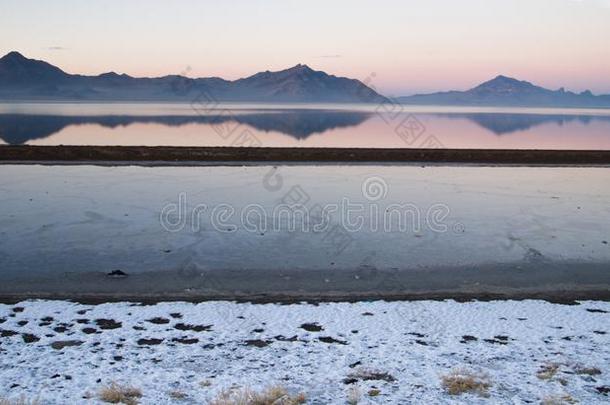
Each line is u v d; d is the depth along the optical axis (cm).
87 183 2605
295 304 1176
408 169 3262
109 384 816
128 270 1395
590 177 3077
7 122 9294
